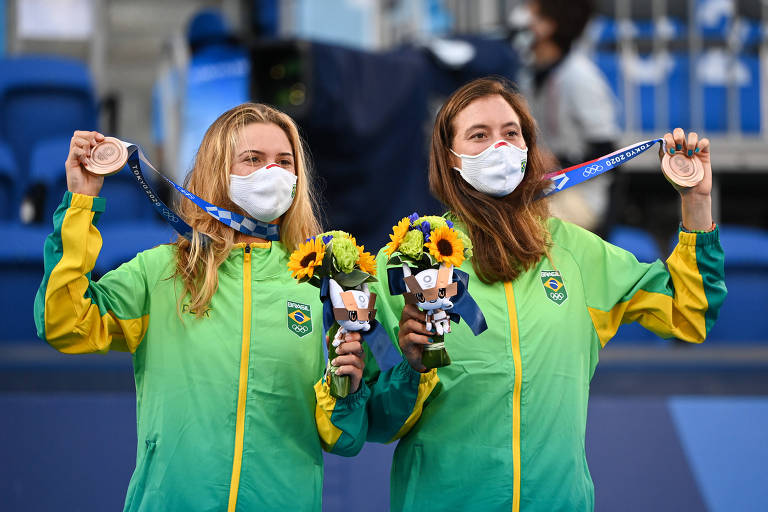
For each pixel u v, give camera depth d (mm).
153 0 29734
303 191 10586
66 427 14195
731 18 25641
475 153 10328
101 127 24219
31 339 17812
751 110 25781
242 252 10211
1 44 26422
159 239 18312
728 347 18391
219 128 10398
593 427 14977
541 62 19109
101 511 13859
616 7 25531
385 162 19250
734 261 20359
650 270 10281
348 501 14250
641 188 26469
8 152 20938
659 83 25406
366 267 9625
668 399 15281
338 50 18906
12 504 13820
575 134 18859
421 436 10000
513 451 9750
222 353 9742
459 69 19641
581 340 10141
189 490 9430
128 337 9781
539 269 10328
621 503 14586
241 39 20312
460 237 9672
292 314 10078
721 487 14734
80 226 9289
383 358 9531
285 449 9758
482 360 9945
